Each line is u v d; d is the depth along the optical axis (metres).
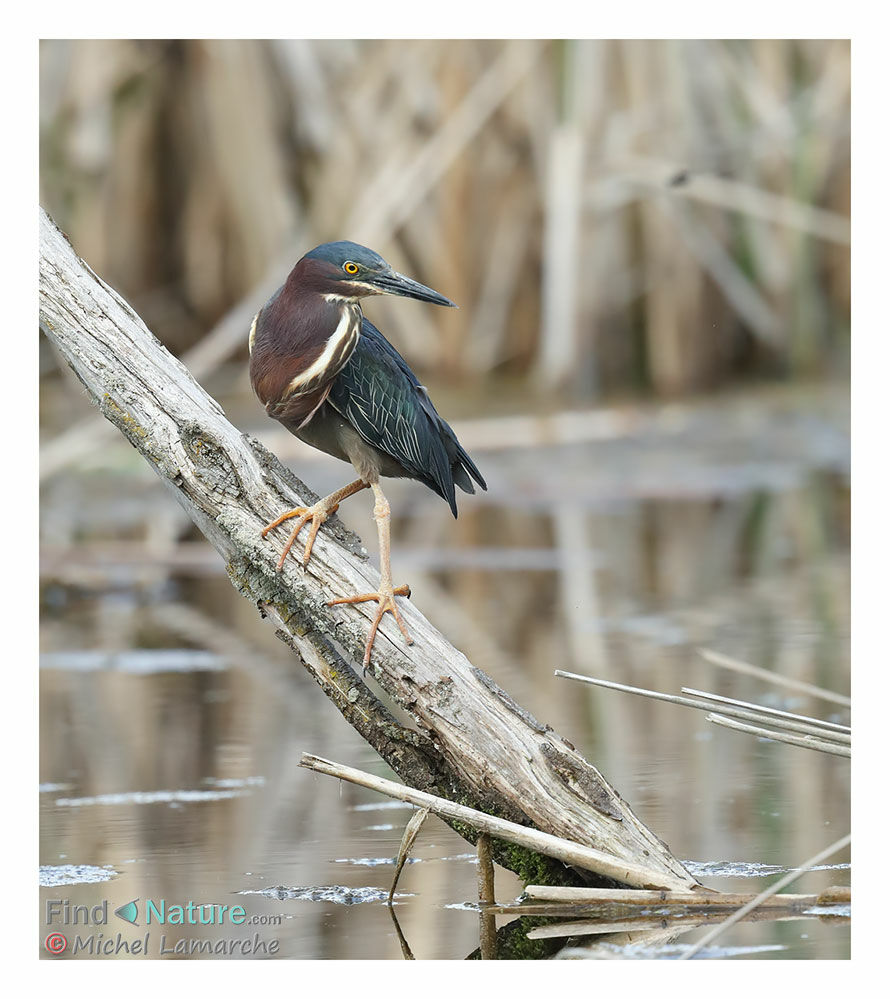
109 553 15.12
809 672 10.35
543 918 6.23
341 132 20.72
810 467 19.05
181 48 20.56
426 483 7.87
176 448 6.85
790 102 21.77
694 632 11.88
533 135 21.25
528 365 21.78
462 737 6.46
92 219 20.34
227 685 10.66
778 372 22.42
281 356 7.27
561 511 18.08
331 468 17.92
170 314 21.00
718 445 19.61
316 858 6.98
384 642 6.57
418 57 20.48
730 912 6.25
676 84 20.98
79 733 9.22
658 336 21.62
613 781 8.02
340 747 8.93
